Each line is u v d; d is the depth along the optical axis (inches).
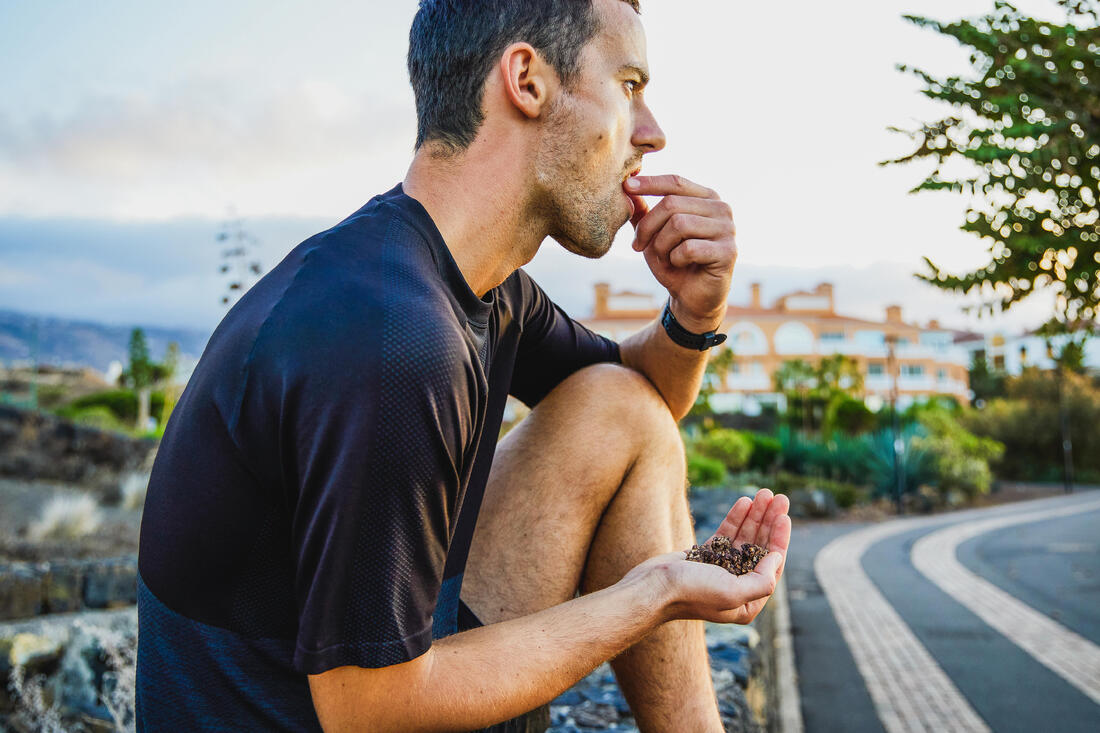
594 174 41.4
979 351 2893.7
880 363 2847.0
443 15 40.5
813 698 203.6
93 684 121.6
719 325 58.6
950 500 1211.9
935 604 366.9
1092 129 139.6
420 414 31.1
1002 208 145.7
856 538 771.4
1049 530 813.2
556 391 55.3
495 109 40.1
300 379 31.0
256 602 34.1
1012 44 143.9
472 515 46.2
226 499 33.3
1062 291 145.0
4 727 108.6
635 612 38.5
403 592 31.6
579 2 40.5
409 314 31.9
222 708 34.1
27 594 158.4
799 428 1728.6
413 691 32.1
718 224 54.5
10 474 418.0
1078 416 1888.5
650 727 50.8
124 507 384.2
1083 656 248.4
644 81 43.9
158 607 34.8
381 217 36.9
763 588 39.9
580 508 51.5
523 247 42.9
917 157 151.4
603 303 2650.1
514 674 35.1
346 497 30.3
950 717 184.2
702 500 619.8
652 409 53.8
